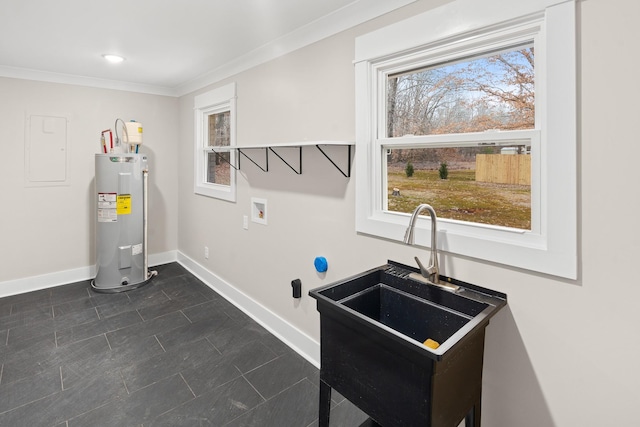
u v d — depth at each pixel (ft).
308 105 7.30
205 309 9.93
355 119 6.25
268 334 8.61
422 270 5.04
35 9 6.46
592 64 3.74
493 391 4.74
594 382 3.91
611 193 3.69
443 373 3.61
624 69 3.56
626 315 3.67
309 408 6.06
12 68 10.25
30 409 5.86
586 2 3.75
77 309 9.76
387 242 5.96
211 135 11.71
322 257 7.22
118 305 10.08
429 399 3.48
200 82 11.53
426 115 5.54
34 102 10.79
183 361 7.36
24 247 10.97
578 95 3.84
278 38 7.72
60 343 7.97
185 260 13.50
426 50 5.22
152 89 12.84
